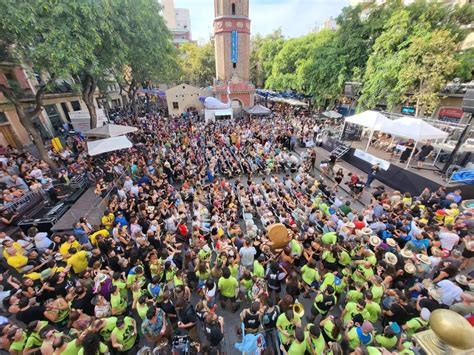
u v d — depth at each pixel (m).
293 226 7.45
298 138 20.45
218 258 5.98
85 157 15.26
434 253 6.07
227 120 28.52
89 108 16.77
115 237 7.18
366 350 3.50
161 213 8.34
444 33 13.46
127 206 8.91
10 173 11.58
